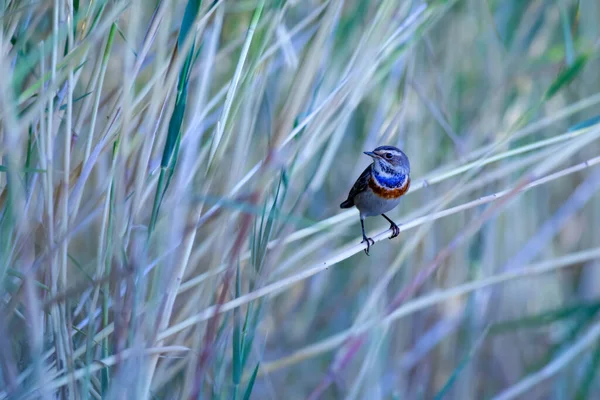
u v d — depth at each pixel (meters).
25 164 8.78
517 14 13.39
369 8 11.36
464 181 10.18
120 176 7.86
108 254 8.11
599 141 14.76
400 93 12.41
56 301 7.62
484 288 12.77
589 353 12.78
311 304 13.34
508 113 12.98
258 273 8.55
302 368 13.20
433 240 12.93
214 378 8.66
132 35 7.99
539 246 13.20
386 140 11.30
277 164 8.23
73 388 7.68
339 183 13.75
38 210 8.49
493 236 13.09
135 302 7.85
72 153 9.12
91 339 7.96
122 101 8.29
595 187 13.35
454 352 12.79
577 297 14.21
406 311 10.25
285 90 11.57
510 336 13.92
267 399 12.82
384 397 11.77
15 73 8.11
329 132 9.88
